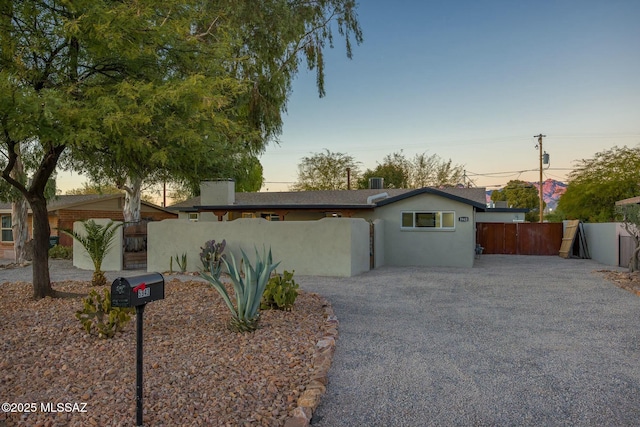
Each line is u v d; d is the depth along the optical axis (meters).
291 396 3.70
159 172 11.90
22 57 6.46
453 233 15.88
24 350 4.74
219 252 12.90
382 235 16.27
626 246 14.52
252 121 16.59
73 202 21.88
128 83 6.21
